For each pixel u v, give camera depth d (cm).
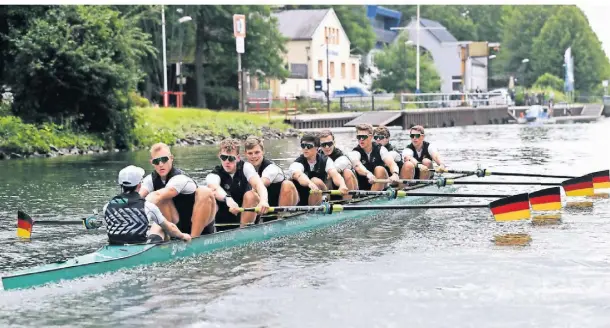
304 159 3222
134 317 2100
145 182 2633
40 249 2912
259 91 14788
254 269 2562
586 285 2345
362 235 3116
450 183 3825
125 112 8394
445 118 14212
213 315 2120
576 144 8381
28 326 2038
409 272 2520
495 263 2612
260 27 14150
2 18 8112
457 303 2203
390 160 3612
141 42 8719
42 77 7919
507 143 8650
